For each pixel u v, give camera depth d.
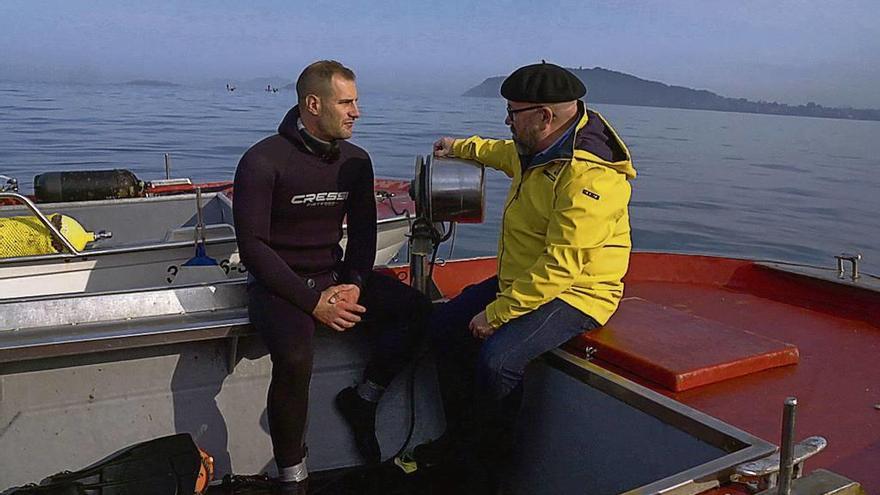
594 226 2.47
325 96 2.55
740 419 2.20
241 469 2.82
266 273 2.53
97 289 4.18
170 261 4.34
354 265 2.84
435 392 3.10
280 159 2.59
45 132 20.84
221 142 19.25
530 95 2.52
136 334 2.44
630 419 2.28
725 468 1.75
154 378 2.67
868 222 12.91
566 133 2.55
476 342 2.83
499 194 12.75
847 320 3.24
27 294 4.01
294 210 2.67
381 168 14.79
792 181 18.62
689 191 15.55
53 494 2.24
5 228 3.97
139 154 16.00
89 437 2.61
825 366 2.65
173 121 27.73
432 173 2.80
